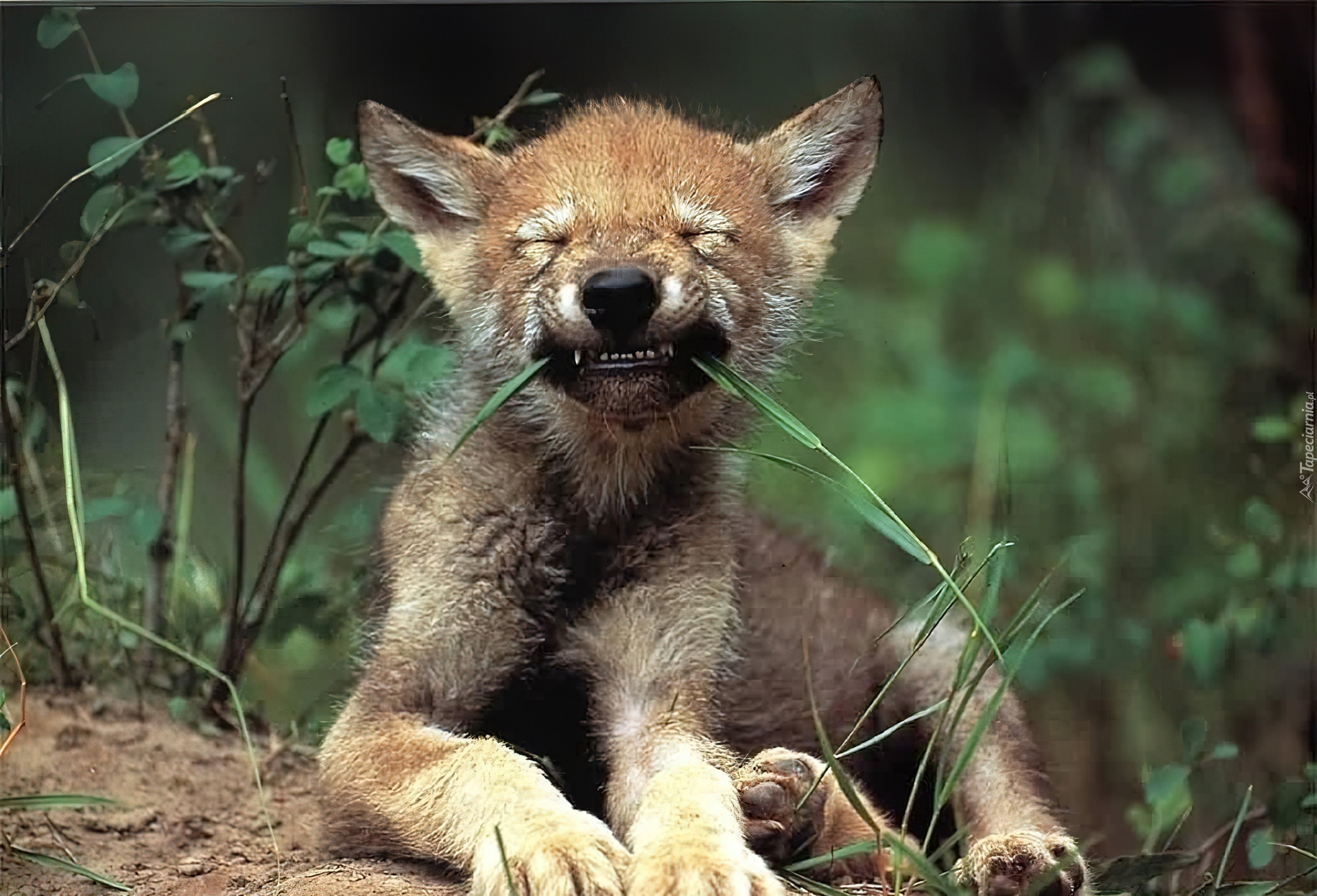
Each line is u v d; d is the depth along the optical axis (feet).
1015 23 56.49
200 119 36.22
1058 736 35.37
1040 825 27.86
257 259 39.32
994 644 23.36
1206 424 43.86
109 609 32.96
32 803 25.23
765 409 25.43
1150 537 39.99
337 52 44.57
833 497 38.45
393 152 29.66
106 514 31.55
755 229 28.43
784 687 30.04
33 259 35.04
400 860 25.11
